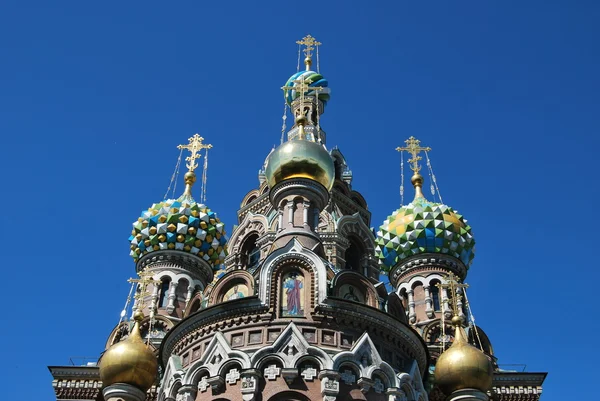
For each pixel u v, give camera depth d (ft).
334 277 106.83
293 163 119.85
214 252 166.91
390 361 103.65
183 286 160.66
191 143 189.47
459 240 161.17
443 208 164.66
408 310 155.43
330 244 147.84
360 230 157.58
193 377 100.27
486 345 147.74
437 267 159.33
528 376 138.72
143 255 163.73
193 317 106.63
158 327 149.59
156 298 155.22
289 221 116.06
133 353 105.50
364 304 103.45
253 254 158.71
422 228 160.97
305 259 106.22
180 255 162.91
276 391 95.30
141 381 105.40
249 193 175.94
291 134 175.83
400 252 162.20
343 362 97.71
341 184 167.32
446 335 147.74
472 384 104.94
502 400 137.18
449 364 105.91
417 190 176.65
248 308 102.83
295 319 101.45
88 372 139.95
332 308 102.32
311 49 193.57
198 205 171.32
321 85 184.55
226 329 103.19
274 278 105.09
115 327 150.92
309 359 97.35
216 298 109.60
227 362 98.48
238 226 167.73
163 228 163.22
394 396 98.43
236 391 96.53
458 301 132.46
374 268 156.46
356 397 96.17
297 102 180.86
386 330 104.99
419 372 106.52
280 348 98.07
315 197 119.65
